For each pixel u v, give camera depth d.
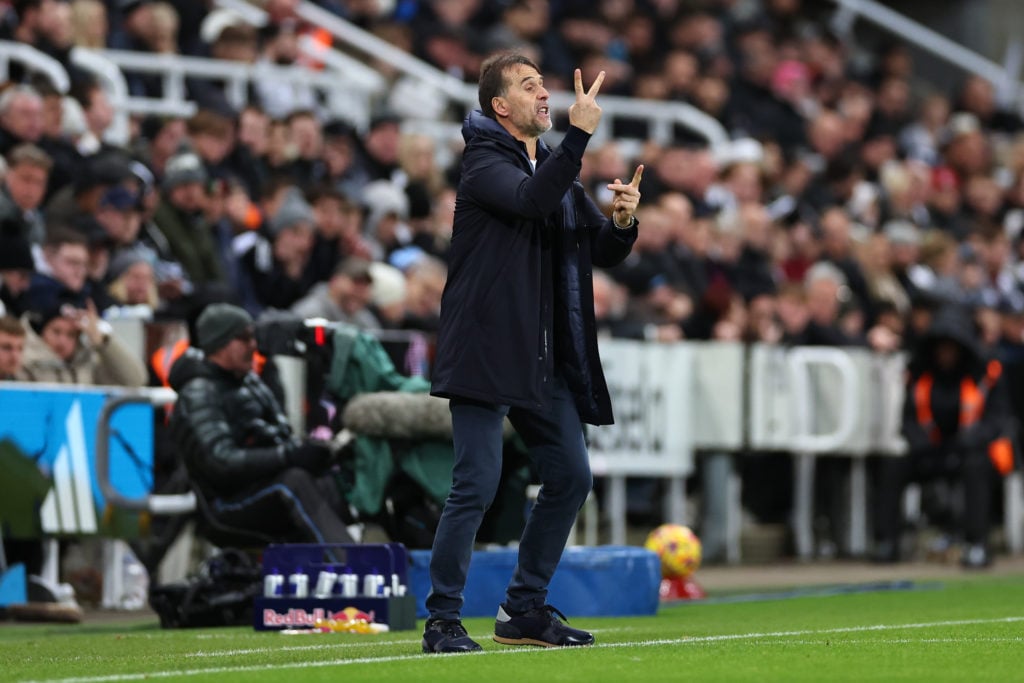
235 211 41.19
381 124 48.44
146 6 47.56
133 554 34.16
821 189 61.62
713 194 55.97
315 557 27.73
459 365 20.94
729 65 68.19
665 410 44.69
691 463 45.28
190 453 29.77
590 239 22.02
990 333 50.09
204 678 19.17
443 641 21.39
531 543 22.39
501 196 20.78
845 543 48.97
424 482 30.00
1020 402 52.22
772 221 55.28
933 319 46.22
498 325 20.98
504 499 30.75
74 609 30.30
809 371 47.25
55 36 43.03
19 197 36.62
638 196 21.56
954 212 66.00
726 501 45.91
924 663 20.28
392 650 22.78
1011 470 48.16
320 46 54.62
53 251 34.28
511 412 21.92
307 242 40.75
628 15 67.75
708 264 51.25
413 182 48.06
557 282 21.80
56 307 32.78
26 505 31.31
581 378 21.70
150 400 32.41
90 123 40.56
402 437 29.77
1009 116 76.56
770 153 60.88
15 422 31.27
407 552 27.91
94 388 32.56
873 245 55.69
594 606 29.97
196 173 38.84
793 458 48.47
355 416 29.62
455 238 21.39
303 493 29.20
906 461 46.81
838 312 51.34
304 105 49.59
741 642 23.50
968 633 25.22
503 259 21.08
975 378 46.19
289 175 44.31
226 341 29.92
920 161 70.12
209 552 35.16
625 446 43.81
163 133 42.66
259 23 53.03
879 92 75.12
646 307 46.94
